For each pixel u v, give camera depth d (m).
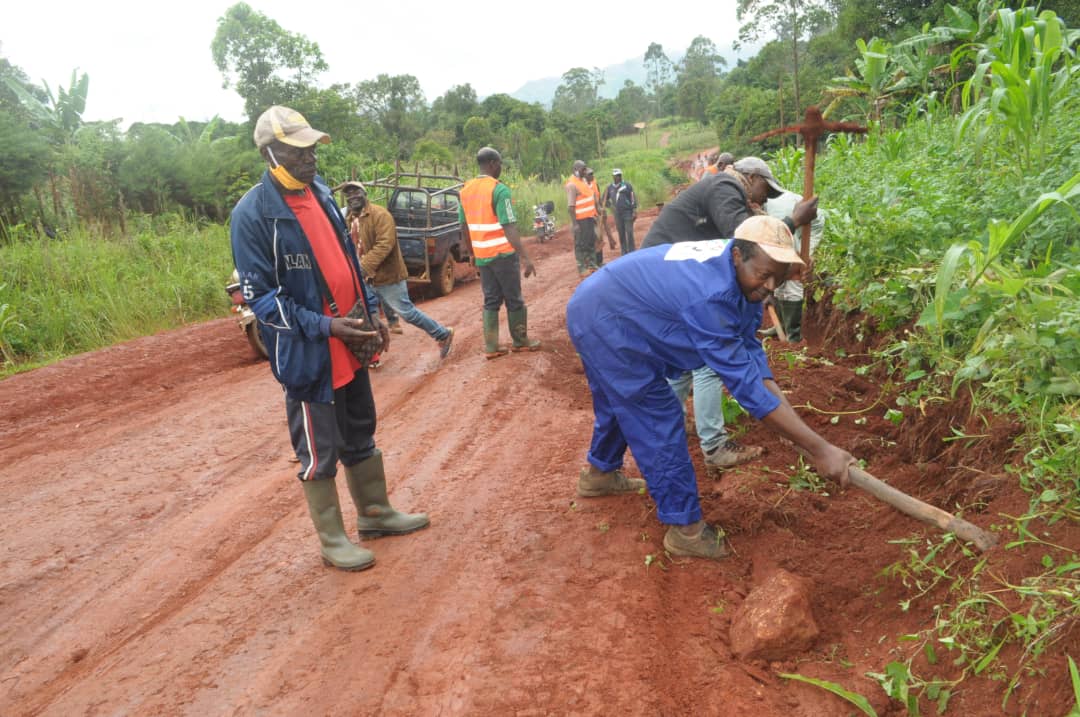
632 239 14.51
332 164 26.81
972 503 3.41
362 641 3.31
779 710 2.73
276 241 3.59
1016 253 4.70
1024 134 5.62
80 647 3.47
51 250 12.52
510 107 81.06
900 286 5.10
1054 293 3.91
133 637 3.51
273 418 6.63
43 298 11.01
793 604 3.02
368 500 4.21
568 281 13.54
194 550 4.30
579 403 6.51
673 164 66.94
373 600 3.62
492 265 7.77
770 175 5.07
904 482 3.95
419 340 9.23
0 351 10.16
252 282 3.59
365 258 7.66
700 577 3.57
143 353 9.36
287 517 4.64
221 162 23.30
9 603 3.88
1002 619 2.70
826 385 5.33
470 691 2.94
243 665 3.22
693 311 3.33
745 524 3.86
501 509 4.46
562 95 133.62
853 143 11.39
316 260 3.69
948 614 2.93
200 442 6.13
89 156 21.72
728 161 9.87
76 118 27.27
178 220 17.53
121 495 5.14
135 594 3.88
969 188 5.97
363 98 66.69
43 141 18.88
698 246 3.50
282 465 5.54
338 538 3.94
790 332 6.55
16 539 4.55
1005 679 2.56
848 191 7.61
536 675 2.99
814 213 3.97
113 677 3.21
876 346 5.66
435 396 6.93
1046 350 3.45
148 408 7.20
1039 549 2.88
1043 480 3.14
